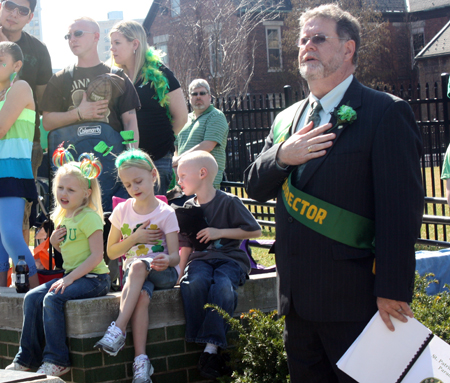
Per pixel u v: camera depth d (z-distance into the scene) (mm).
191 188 3723
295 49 26031
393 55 30391
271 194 2625
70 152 4309
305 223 2361
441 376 2135
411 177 2186
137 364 3164
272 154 2484
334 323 2336
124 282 3559
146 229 3533
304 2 25250
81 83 4414
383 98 2295
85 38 4375
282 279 2475
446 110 6531
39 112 5043
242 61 20203
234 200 3695
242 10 22188
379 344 2197
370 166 2266
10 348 3564
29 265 3887
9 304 3557
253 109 7602
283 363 3037
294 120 2619
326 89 2461
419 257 4395
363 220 2289
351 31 2404
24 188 4012
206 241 3596
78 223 3461
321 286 2328
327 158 2324
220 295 3377
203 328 3348
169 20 20750
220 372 3348
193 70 19750
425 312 3188
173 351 3418
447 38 28469
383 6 31547
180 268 3744
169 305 3424
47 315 3215
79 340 3203
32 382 1999
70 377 3273
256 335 3145
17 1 4637
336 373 2367
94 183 3605
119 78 4371
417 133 2281
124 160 3557
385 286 2141
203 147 5848
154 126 4883
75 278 3342
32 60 4895
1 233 3949
